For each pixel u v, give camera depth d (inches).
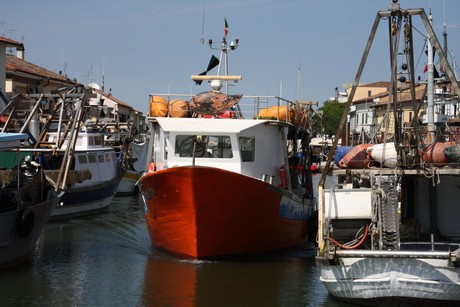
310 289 527.5
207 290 524.1
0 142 553.6
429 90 775.1
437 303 433.4
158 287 533.0
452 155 476.4
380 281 438.9
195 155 642.2
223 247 626.5
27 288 528.4
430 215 559.2
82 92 747.4
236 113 698.8
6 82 1421.0
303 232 732.0
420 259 427.2
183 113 682.2
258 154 660.1
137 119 2883.9
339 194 512.1
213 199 589.6
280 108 685.3
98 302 489.1
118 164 1128.2
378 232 478.0
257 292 518.3
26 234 584.4
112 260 639.8
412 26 480.7
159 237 664.4
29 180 668.7
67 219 950.4
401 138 498.9
